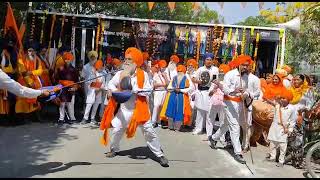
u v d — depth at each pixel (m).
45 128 9.59
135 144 8.42
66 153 7.44
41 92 5.92
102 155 7.42
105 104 10.59
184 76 10.09
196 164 7.16
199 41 11.93
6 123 9.93
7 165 6.54
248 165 7.28
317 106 7.50
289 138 7.48
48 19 11.45
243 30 11.98
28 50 9.74
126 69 6.87
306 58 10.70
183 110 10.05
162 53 11.88
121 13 17.78
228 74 7.47
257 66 12.07
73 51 11.49
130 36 11.73
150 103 10.42
